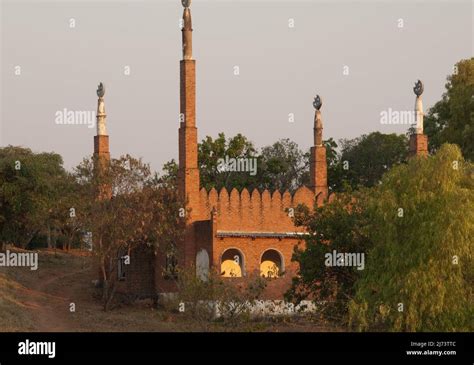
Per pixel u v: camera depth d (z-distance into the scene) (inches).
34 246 4736.7
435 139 4001.0
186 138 3070.9
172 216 3046.3
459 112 3651.6
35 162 3764.8
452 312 1985.7
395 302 2021.4
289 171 5132.9
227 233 2989.7
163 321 2672.2
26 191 3742.6
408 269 2039.9
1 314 2613.2
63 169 3951.8
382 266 2098.9
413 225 2066.9
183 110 3080.7
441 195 2055.9
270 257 3090.6
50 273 3688.5
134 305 3097.9
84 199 3058.6
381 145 5029.5
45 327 2519.7
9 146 3843.5
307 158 5246.1
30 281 3435.0
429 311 1990.7
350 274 2367.1
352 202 2421.3
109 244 3016.7
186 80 3088.1
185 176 3061.0
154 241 3058.6
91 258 3186.5
